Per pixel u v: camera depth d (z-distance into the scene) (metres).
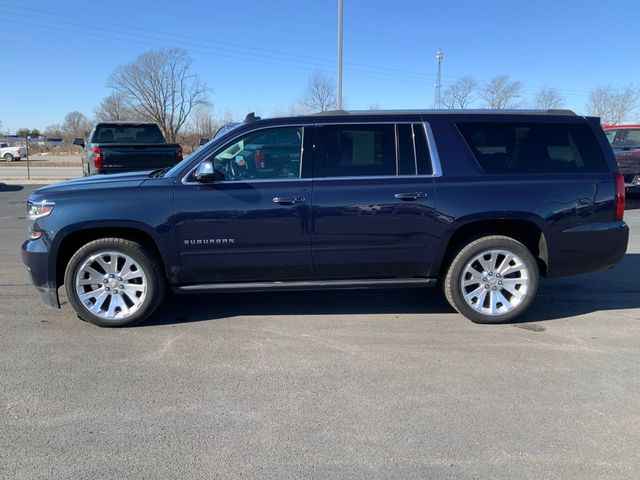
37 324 4.86
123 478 2.69
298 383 3.73
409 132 4.79
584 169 4.89
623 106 42.47
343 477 2.71
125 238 4.73
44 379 3.77
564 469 2.77
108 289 4.73
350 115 4.77
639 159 12.31
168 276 4.73
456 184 4.72
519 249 4.82
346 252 4.74
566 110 5.10
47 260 4.58
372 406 3.41
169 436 3.07
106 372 3.89
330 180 4.67
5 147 42.06
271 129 4.71
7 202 14.14
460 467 2.79
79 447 2.96
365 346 4.39
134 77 55.94
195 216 4.58
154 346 4.38
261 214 4.61
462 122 4.86
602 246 4.91
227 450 2.94
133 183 4.65
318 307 5.41
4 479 2.68
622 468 2.78
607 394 3.57
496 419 3.26
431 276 4.92
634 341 4.50
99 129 12.42
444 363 4.06
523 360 4.11
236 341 4.49
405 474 2.73
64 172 27.97
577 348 4.35
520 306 4.89
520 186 4.75
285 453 2.91
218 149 4.68
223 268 4.71
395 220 4.70
